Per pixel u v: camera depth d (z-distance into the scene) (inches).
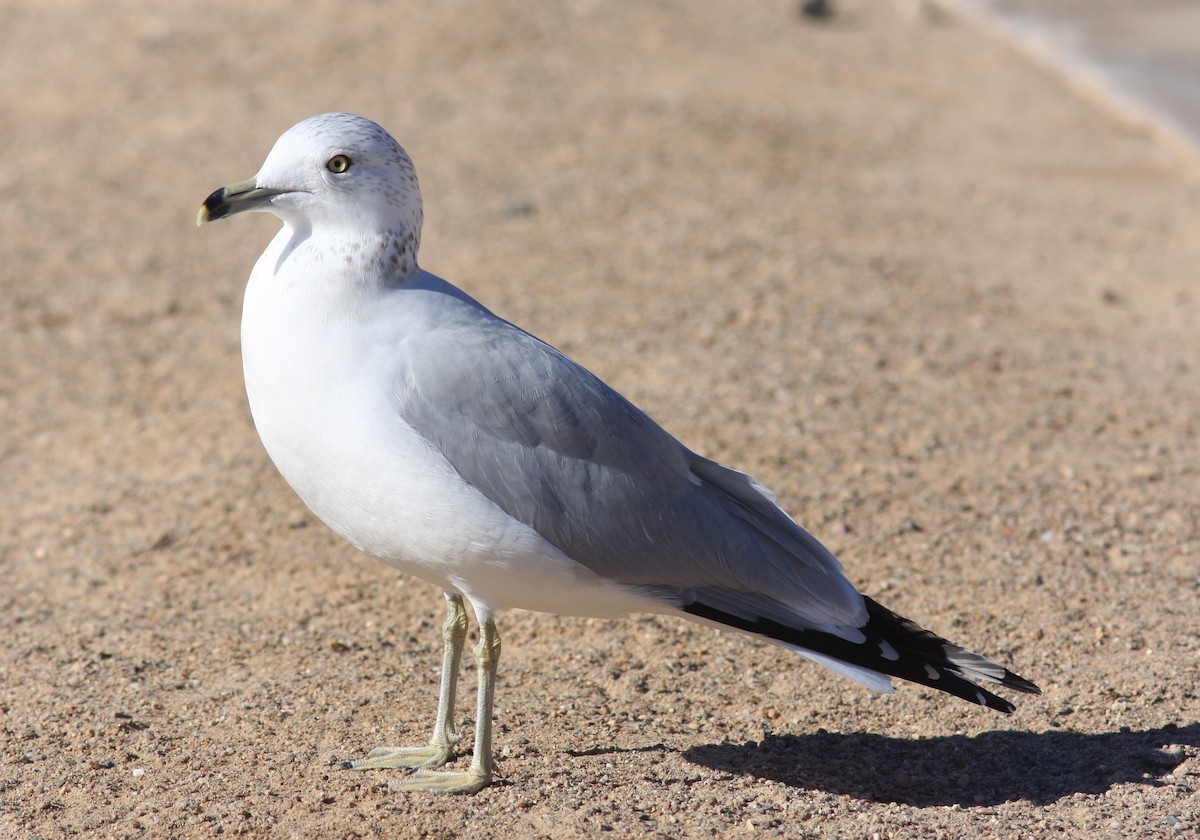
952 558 440.5
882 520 462.6
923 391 557.6
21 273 693.9
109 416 558.3
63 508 488.4
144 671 383.2
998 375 578.6
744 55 1155.3
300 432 300.0
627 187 805.9
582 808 308.5
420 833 299.3
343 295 302.0
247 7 1151.0
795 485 480.7
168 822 304.2
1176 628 394.9
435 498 296.5
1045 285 708.7
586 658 394.0
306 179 303.1
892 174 885.2
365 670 384.5
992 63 1223.5
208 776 325.4
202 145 876.6
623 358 577.0
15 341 622.5
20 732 347.3
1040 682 374.9
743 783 324.8
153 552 457.7
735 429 517.3
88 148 879.7
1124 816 305.7
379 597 429.7
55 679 377.7
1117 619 402.3
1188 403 561.9
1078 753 339.3
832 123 979.3
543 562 304.2
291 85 981.8
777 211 782.5
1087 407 552.1
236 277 700.0
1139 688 366.3
